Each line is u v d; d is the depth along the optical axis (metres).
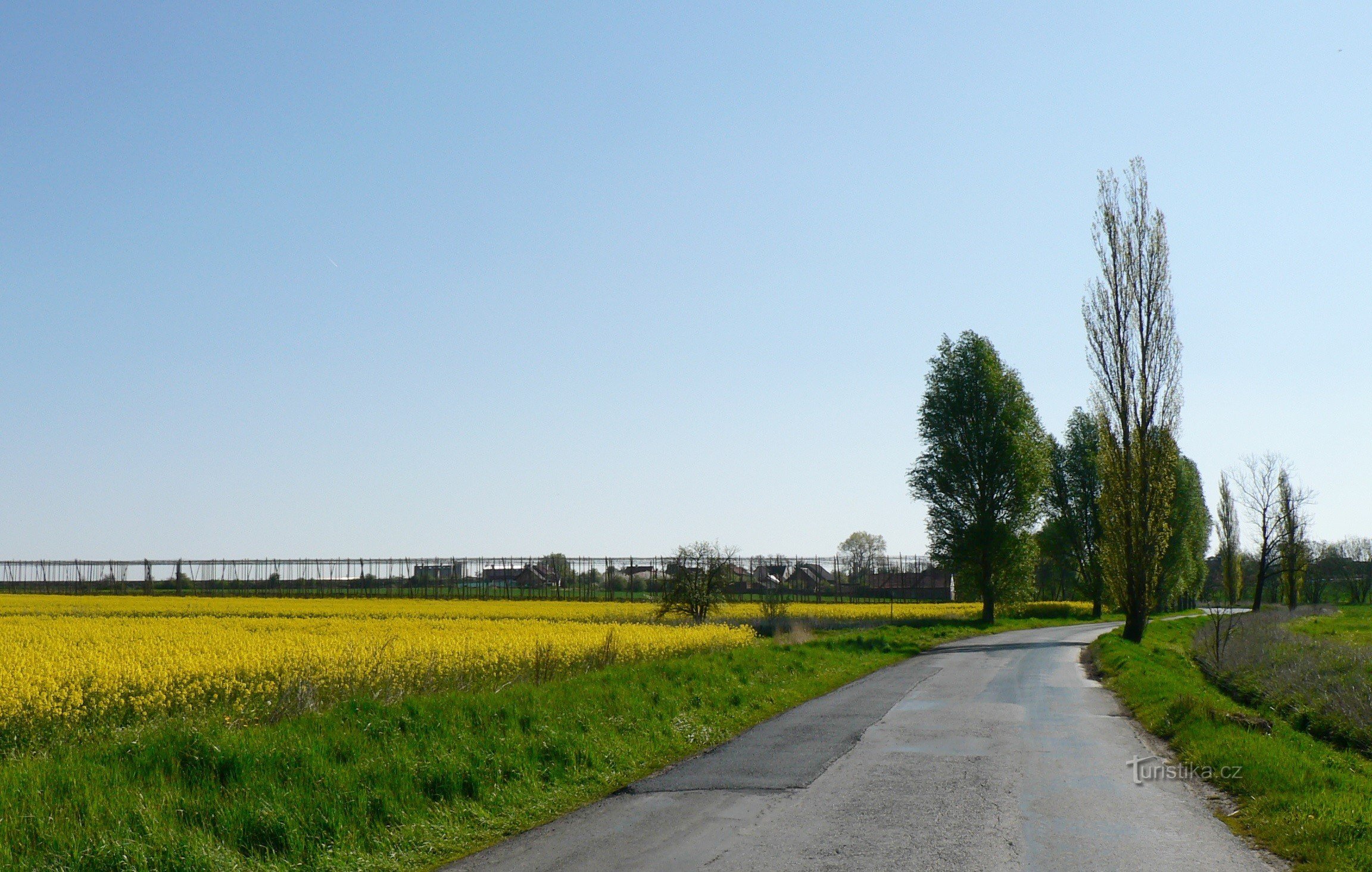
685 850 7.93
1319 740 17.17
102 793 8.77
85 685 17.98
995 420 60.25
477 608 60.56
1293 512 79.50
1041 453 61.16
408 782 9.75
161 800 8.68
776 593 77.06
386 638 27.14
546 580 81.19
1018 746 12.91
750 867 7.37
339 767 9.98
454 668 20.22
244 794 9.02
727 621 49.31
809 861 7.48
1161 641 42.84
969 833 8.24
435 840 8.58
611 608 61.72
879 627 45.69
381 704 13.48
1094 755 12.18
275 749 10.23
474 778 10.05
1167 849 7.75
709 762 11.95
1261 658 29.09
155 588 87.00
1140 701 17.28
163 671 18.92
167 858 7.55
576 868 7.58
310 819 8.59
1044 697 18.84
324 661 20.42
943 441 60.81
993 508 60.12
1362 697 18.67
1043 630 53.22
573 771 11.03
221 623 38.72
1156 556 40.09
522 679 20.08
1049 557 82.69
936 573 80.19
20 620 39.25
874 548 137.25
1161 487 40.22
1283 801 8.84
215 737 10.46
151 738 10.59
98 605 59.88
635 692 16.44
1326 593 110.81
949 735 13.94
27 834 7.77
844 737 13.73
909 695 19.28
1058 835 8.20
